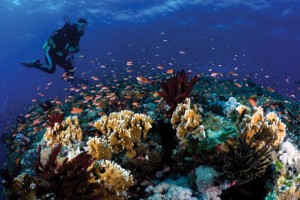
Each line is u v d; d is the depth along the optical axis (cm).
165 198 139
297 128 238
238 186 139
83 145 177
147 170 157
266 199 137
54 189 125
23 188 145
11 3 1552
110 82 479
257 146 138
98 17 1645
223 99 273
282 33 1659
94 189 128
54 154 131
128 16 1617
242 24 1587
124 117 170
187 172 153
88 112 307
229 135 149
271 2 1341
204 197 136
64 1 1454
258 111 154
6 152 349
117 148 160
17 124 405
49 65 459
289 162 144
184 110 164
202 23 1636
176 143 165
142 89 393
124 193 142
